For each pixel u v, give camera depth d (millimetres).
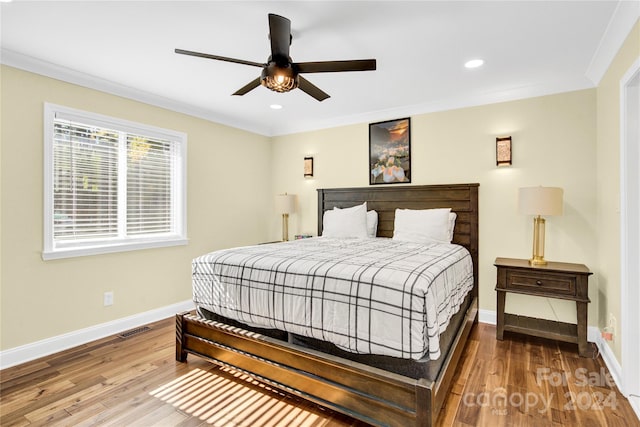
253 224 4664
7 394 2076
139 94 3268
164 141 3590
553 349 2729
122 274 3191
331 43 2334
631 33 1939
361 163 4211
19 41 2283
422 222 3396
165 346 2814
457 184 3494
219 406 1957
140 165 3375
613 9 1912
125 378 2271
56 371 2371
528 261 3031
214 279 2408
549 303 3121
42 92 2646
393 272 1813
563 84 3020
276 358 2033
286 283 2041
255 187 4703
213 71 2799
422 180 3773
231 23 2086
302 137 4676
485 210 3420
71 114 2812
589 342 2881
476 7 1908
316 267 2008
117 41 2299
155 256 3473
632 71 1907
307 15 1995
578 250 2990
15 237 2514
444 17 2014
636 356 2010
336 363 1788
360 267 1931
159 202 3557
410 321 1638
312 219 4629
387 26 2115
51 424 1785
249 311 2199
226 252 2568
